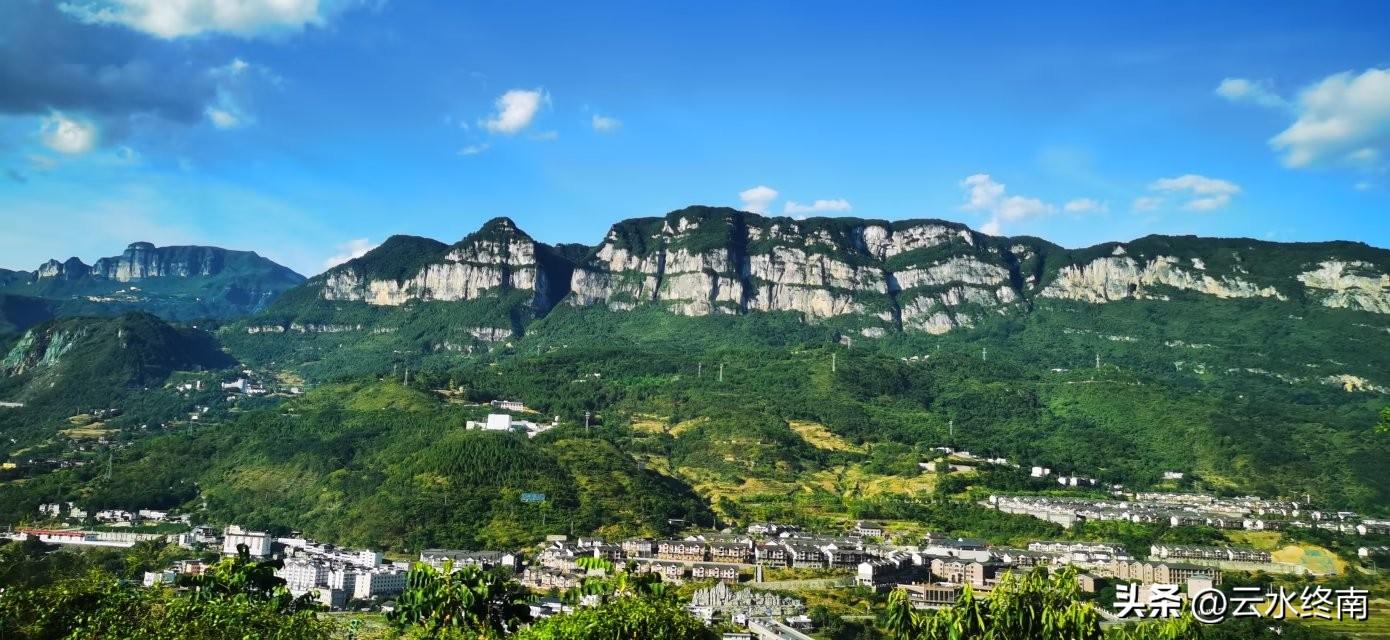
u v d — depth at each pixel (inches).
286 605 6343.5
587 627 5575.8
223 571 6131.9
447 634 5438.0
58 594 5797.2
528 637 5713.6
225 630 5438.0
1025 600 5196.9
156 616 5885.8
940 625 5359.3
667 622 5689.0
